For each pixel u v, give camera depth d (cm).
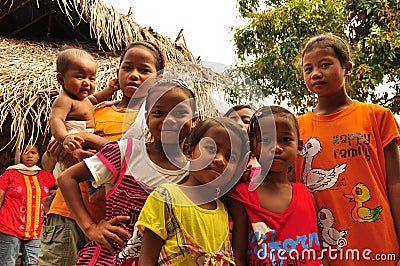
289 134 235
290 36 920
